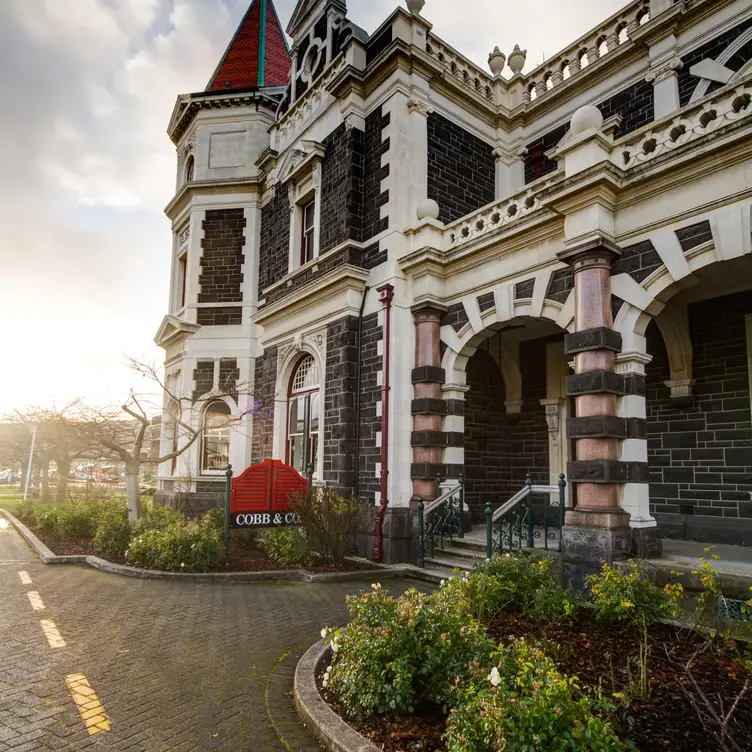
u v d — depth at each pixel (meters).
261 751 3.68
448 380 10.55
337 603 7.43
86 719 4.08
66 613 6.81
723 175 6.87
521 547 8.48
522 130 13.62
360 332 11.71
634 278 7.66
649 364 10.65
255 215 17.31
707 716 3.66
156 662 5.21
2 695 4.46
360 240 12.05
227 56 19.84
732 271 8.47
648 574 6.55
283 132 15.70
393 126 11.52
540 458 12.75
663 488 10.19
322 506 9.80
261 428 15.19
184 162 19.27
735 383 9.49
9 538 14.23
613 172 7.62
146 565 9.38
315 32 14.94
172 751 3.67
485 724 2.83
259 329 16.61
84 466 28.22
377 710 3.85
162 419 17.91
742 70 9.31
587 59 12.91
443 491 10.33
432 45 12.37
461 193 12.52
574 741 2.67
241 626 6.36
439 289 10.79
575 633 5.38
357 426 11.42
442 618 4.25
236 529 10.63
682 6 10.48
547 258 8.91
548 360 12.77
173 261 19.38
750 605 4.71
